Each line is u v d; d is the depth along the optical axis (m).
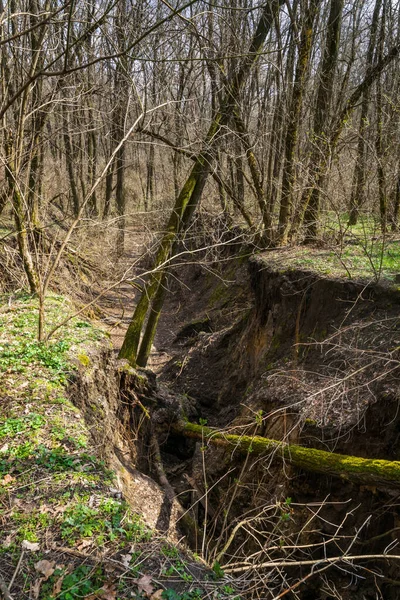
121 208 18.89
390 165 9.23
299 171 10.19
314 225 10.45
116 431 6.64
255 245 11.20
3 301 8.48
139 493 5.76
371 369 6.00
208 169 9.52
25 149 8.16
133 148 19.97
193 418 8.99
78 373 6.03
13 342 6.51
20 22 7.29
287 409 6.32
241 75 9.54
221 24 9.86
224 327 12.32
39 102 8.21
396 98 11.27
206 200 14.77
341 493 5.39
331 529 5.34
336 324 7.29
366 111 13.01
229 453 6.94
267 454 6.12
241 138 10.31
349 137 9.76
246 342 10.03
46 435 4.75
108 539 3.62
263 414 7.02
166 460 7.94
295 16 10.45
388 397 5.30
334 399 5.60
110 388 6.94
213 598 3.30
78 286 13.02
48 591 3.14
